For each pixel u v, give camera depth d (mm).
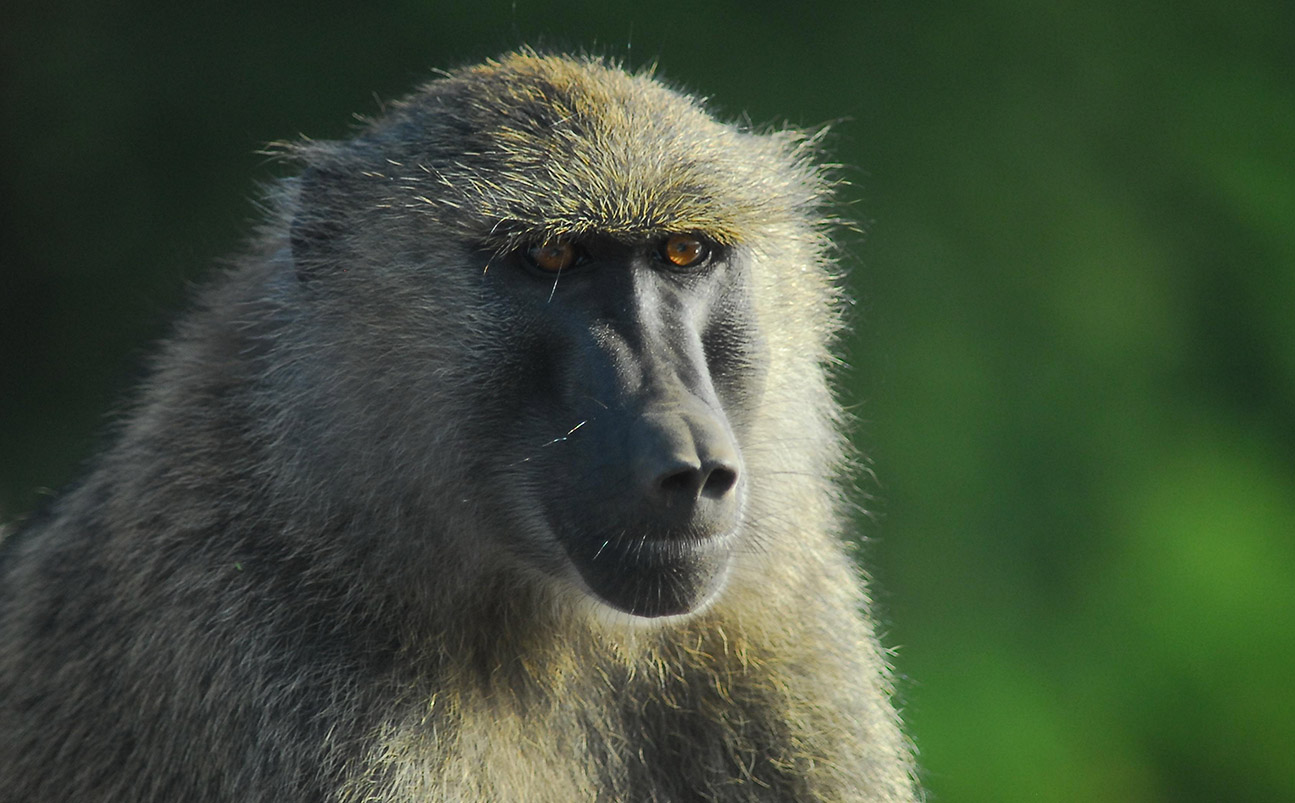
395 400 8727
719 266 8977
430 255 8781
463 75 9742
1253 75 20953
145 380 9586
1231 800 18219
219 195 18922
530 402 8586
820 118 19172
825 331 9969
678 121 9141
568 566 8500
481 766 8383
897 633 17844
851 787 9211
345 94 18906
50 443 19047
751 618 9070
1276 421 20094
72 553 9188
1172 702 18438
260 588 8414
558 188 8500
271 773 8125
